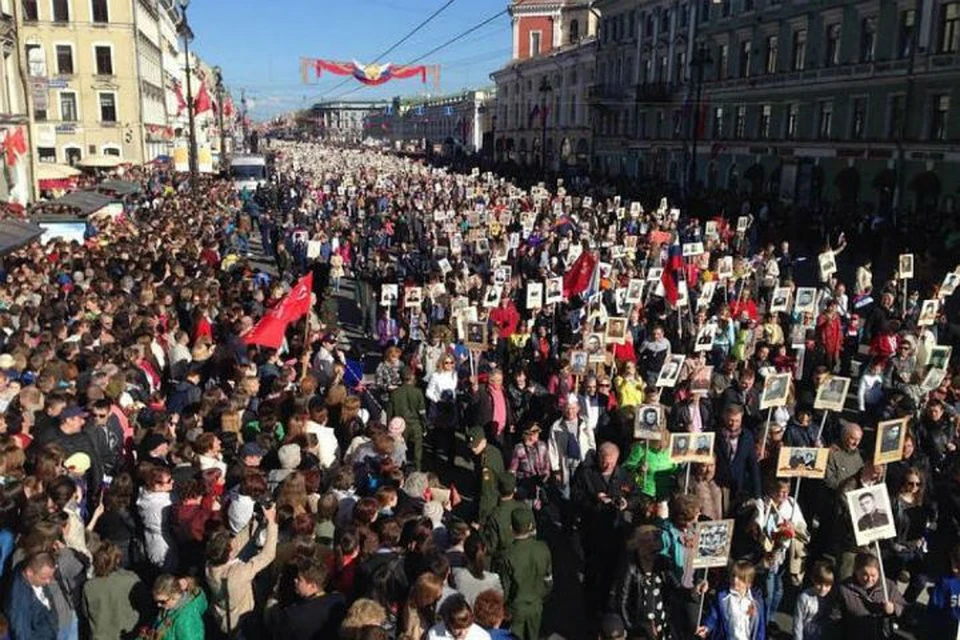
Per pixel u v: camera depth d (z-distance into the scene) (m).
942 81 35.38
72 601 6.63
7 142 38.28
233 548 6.85
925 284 22.25
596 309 14.91
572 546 9.95
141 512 7.46
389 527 6.75
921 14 36.28
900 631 8.40
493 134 103.19
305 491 7.43
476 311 13.82
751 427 10.58
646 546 6.95
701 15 56.78
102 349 11.38
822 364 14.09
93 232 25.31
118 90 63.66
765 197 43.16
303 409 9.38
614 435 10.47
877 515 6.96
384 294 16.59
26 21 61.03
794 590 8.89
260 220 36.34
